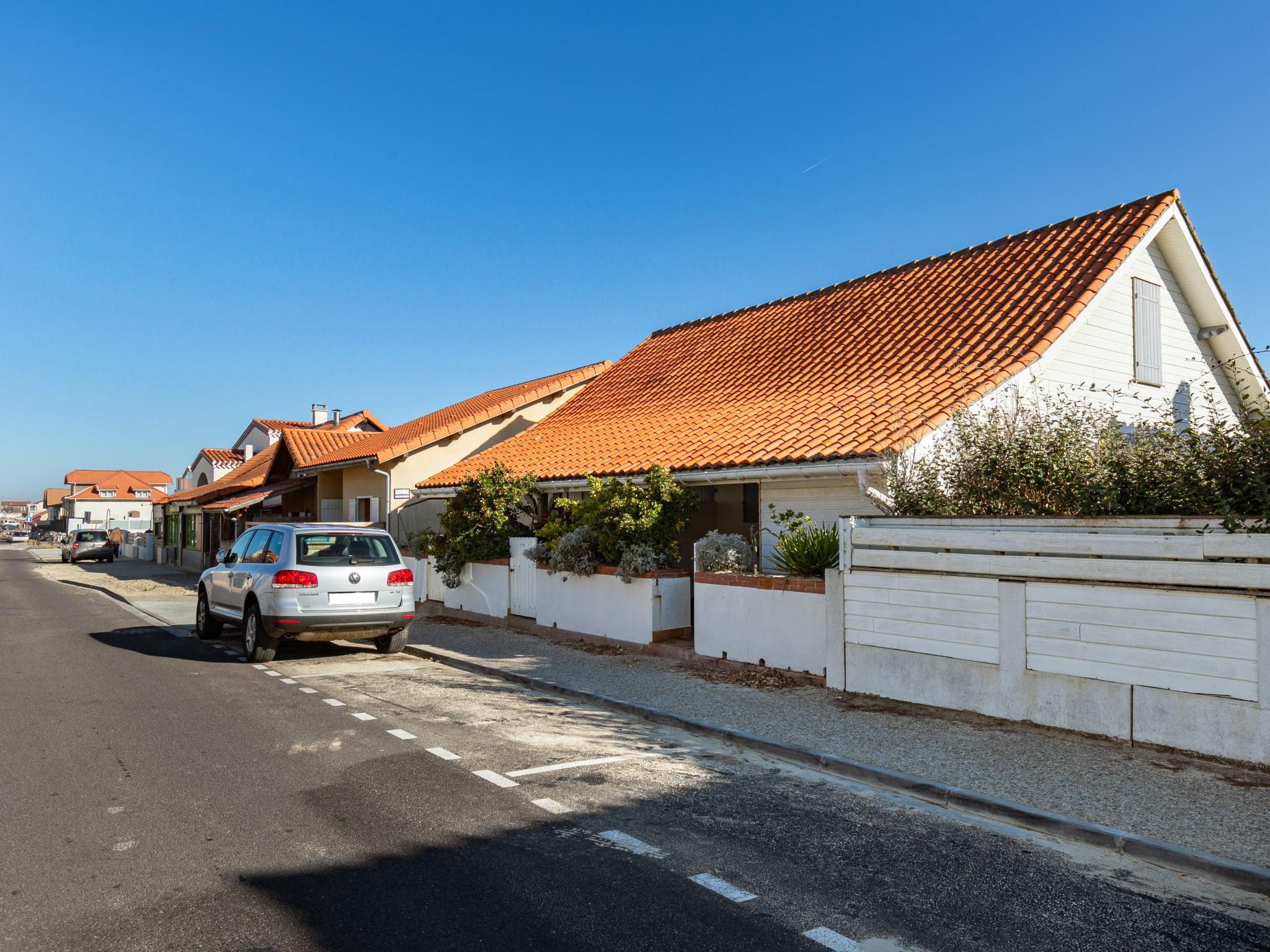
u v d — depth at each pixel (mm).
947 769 6199
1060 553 7055
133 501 109875
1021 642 7320
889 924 4008
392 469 21453
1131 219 13914
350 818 5383
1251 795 5543
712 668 10188
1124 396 11945
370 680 10211
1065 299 12656
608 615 12094
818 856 4840
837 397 12664
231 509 25250
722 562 10750
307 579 10992
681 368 18594
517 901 4207
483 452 19750
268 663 11438
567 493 15234
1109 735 6766
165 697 9188
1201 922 4070
